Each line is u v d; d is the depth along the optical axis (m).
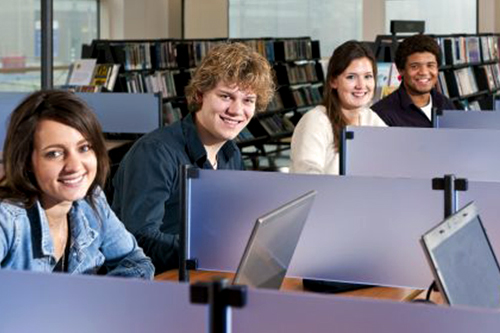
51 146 2.25
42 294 1.53
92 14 12.05
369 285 2.82
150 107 6.48
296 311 1.43
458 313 1.40
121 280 1.50
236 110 3.13
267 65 3.17
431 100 5.12
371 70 4.05
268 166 11.20
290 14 13.70
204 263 2.83
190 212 2.82
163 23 13.02
